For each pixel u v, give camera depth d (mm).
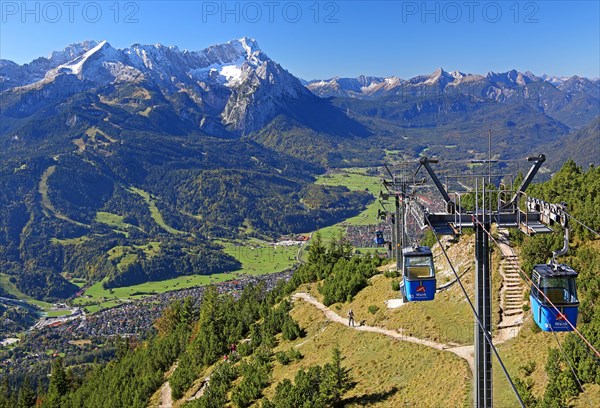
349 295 78438
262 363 69875
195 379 83125
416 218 36125
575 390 37656
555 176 79375
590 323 41281
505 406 39906
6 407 125250
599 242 57031
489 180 26344
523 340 48781
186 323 119438
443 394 45438
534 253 58344
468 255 69000
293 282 103000
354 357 59469
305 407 49562
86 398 104188
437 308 62281
